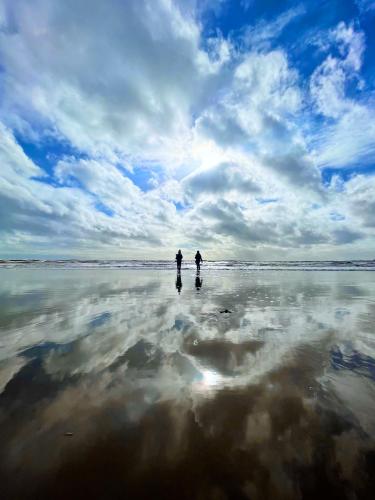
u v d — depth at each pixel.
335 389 3.04
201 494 1.73
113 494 1.72
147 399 2.82
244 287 12.91
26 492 1.73
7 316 6.54
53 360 3.84
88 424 2.39
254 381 3.24
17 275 20.97
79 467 1.92
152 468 1.91
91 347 4.39
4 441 2.16
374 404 2.74
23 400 2.78
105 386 3.09
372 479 1.82
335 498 1.70
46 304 8.11
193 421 2.45
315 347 4.44
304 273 25.12
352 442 2.16
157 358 3.94
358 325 5.80
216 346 4.47
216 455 2.03
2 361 3.81
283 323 5.97
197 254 23.73
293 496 1.71
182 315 6.70
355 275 21.92
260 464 1.95
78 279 17.27
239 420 2.46
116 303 8.32
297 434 2.27
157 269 33.31
